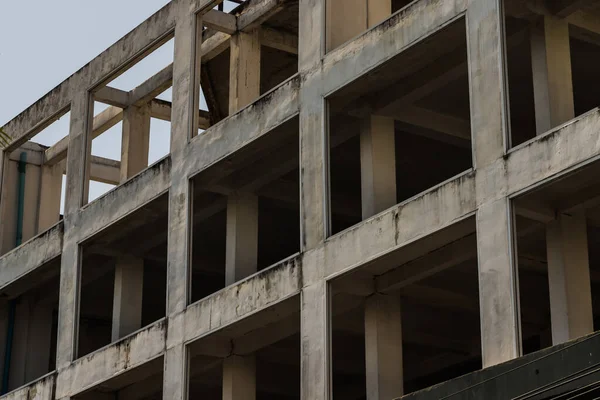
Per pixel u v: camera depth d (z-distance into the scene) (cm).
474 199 3042
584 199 3028
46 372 4828
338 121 3712
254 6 4134
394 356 3431
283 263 3547
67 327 4394
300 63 3656
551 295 3045
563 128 2894
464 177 3086
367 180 3494
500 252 2939
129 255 4462
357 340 4319
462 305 3856
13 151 5034
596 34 3297
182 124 4081
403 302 3862
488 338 2908
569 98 3169
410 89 3472
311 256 3456
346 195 4372
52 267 4653
